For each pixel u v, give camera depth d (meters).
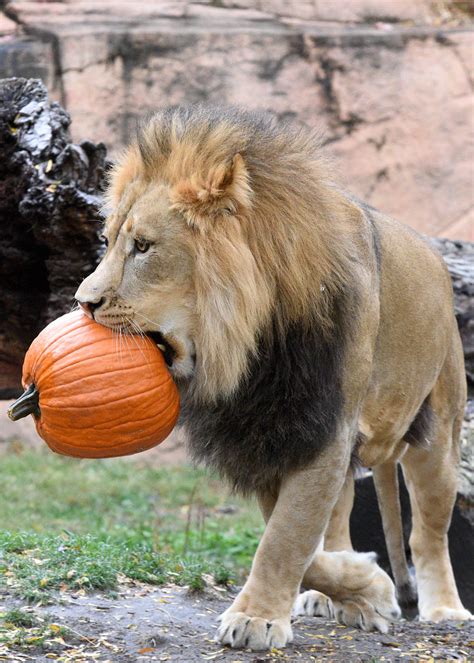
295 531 7.58
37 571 9.27
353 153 27.47
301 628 8.49
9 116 11.55
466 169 27.86
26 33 26.50
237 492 8.16
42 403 7.03
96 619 8.38
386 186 27.52
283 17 28.56
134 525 17.09
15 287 11.95
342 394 7.79
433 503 10.41
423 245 9.68
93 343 7.02
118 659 7.40
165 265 7.02
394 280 8.80
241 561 14.34
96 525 16.78
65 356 6.99
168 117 7.50
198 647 7.66
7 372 12.38
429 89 28.05
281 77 27.47
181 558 11.29
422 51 28.22
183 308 7.10
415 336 9.05
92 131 26.20
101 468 22.86
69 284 11.34
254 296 7.03
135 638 7.95
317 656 7.54
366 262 8.12
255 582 7.68
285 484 7.68
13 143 11.41
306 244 7.29
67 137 11.73
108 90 26.36
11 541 10.27
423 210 27.59
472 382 13.10
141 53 26.58
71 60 26.12
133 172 7.47
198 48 26.97
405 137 27.77
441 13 30.42
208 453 7.93
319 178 7.67
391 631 8.59
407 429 9.50
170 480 22.06
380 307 8.58
